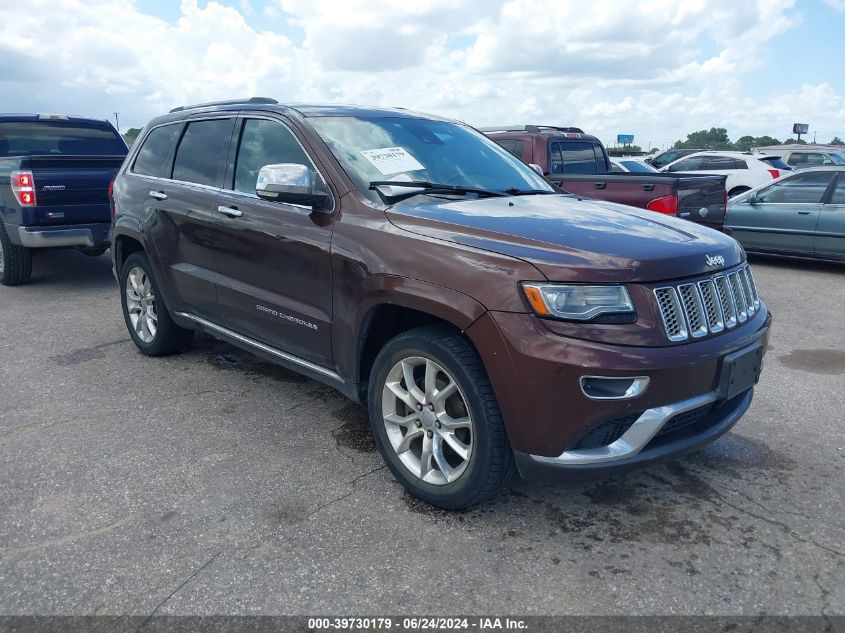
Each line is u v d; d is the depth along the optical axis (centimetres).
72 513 324
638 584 275
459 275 300
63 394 475
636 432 286
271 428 420
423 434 329
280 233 385
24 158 746
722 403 318
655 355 280
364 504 333
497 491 311
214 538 304
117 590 270
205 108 494
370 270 333
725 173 1788
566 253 290
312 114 411
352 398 369
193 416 438
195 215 455
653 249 301
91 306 738
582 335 278
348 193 363
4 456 382
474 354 301
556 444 284
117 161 826
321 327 370
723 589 272
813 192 955
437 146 429
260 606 261
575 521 319
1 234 815
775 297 795
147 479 357
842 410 450
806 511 328
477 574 281
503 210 349
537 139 955
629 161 1858
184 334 544
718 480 357
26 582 275
